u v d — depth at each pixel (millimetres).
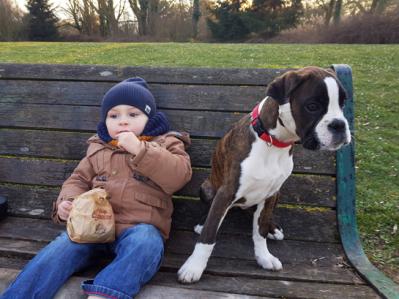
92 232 1858
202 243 1911
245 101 2496
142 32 24844
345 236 2205
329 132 1606
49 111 2629
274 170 1933
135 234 1877
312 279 1900
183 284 1854
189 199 2508
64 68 2695
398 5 16281
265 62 7742
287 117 1748
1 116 2668
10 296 1639
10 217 2496
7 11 23344
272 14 21453
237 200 1994
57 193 2559
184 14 24234
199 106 2529
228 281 1891
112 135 2236
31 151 2615
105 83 2633
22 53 10055
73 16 25344
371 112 4629
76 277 1859
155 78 2615
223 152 2086
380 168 3381
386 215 2725
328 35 16125
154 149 2039
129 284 1670
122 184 2125
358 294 1780
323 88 1635
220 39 22797
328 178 2363
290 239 2273
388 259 2268
